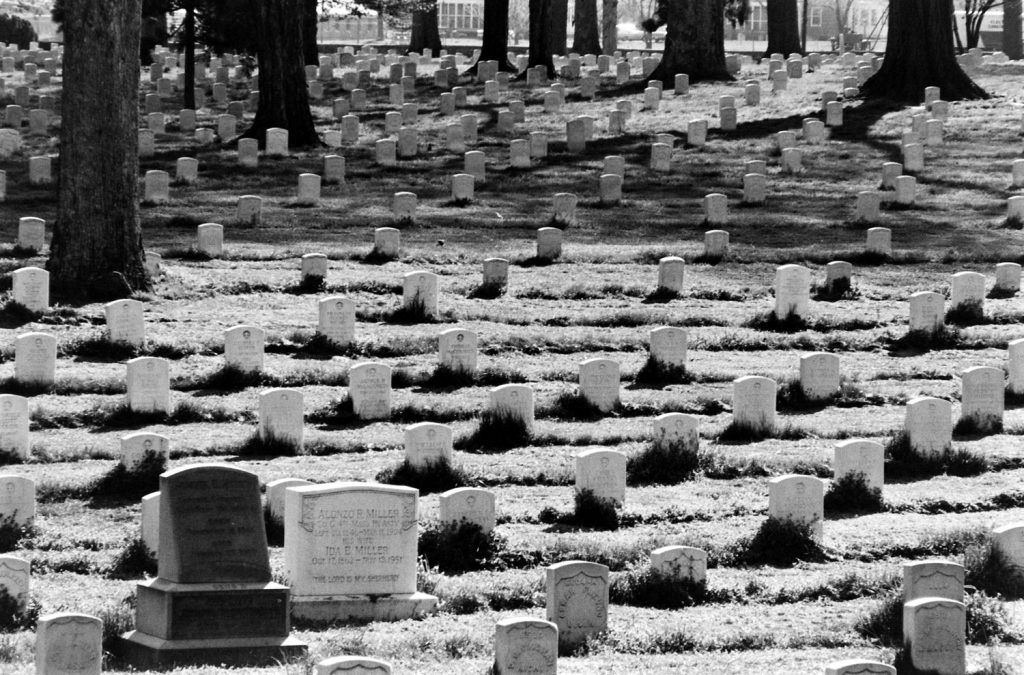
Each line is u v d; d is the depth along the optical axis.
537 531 30.92
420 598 25.78
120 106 46.91
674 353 42.88
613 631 24.80
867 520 32.31
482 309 48.25
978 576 28.08
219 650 22.69
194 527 23.42
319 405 38.84
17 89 86.94
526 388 37.38
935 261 55.34
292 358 43.06
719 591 27.19
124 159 47.16
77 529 29.75
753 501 33.06
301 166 71.88
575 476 32.62
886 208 64.19
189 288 48.28
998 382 39.31
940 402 36.28
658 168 71.31
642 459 35.06
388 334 45.31
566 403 39.75
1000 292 51.50
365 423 38.31
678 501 32.97
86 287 46.62
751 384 38.25
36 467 33.78
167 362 38.16
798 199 65.81
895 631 24.94
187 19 85.31
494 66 95.38
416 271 47.78
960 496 33.94
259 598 23.20
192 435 36.56
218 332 44.22
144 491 32.28
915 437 36.28
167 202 62.62
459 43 149.75
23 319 44.03
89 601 25.28
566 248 56.25
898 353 46.19
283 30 76.12
